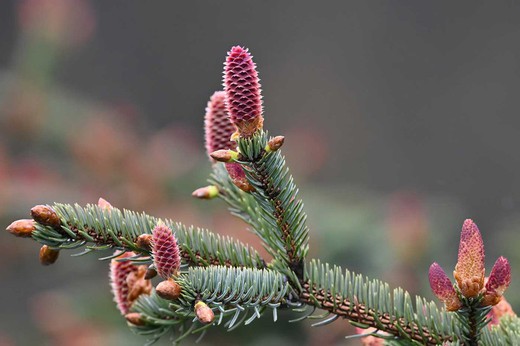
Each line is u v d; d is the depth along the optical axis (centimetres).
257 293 71
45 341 196
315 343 150
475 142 455
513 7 475
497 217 402
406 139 465
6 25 450
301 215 72
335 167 448
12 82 217
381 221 172
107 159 197
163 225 70
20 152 209
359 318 73
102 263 186
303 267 73
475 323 71
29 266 215
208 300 70
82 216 72
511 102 462
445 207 196
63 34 226
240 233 157
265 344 148
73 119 212
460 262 69
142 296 76
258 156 71
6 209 181
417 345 72
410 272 159
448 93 475
